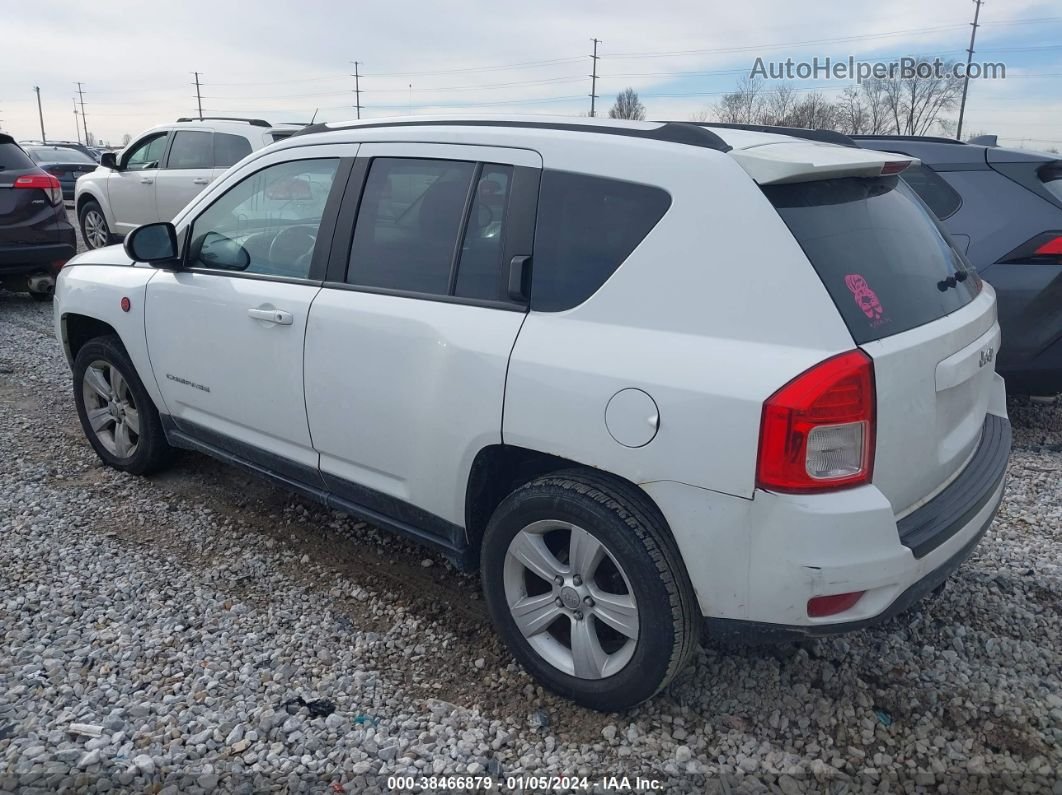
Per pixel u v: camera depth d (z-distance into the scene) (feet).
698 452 8.00
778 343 7.91
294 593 11.88
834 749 8.98
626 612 8.78
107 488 15.17
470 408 9.56
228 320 12.43
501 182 9.94
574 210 9.29
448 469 9.96
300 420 11.69
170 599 11.61
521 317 9.40
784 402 7.60
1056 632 10.97
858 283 8.25
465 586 12.14
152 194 36.73
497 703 9.65
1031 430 18.67
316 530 13.75
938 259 9.96
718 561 8.11
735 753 8.90
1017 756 8.85
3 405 19.75
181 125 36.37
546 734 9.16
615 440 8.45
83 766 8.43
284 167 12.32
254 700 9.56
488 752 8.85
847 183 9.19
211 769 8.50
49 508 14.28
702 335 8.25
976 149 17.63
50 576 12.07
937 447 8.84
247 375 12.32
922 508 8.80
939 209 17.52
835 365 7.63
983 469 9.75
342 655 10.47
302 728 9.11
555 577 9.29
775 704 9.62
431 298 10.24
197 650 10.43
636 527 8.48
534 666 9.66
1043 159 17.01
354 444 11.05
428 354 9.98
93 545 13.05
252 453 12.78
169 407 14.10
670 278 8.50
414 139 10.87
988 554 12.94
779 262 8.03
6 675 9.80
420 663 10.37
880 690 9.86
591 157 9.29
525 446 9.16
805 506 7.67
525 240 9.57
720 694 9.78
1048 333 16.53
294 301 11.53
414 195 10.73
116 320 14.43
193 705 9.41
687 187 8.59
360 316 10.71
